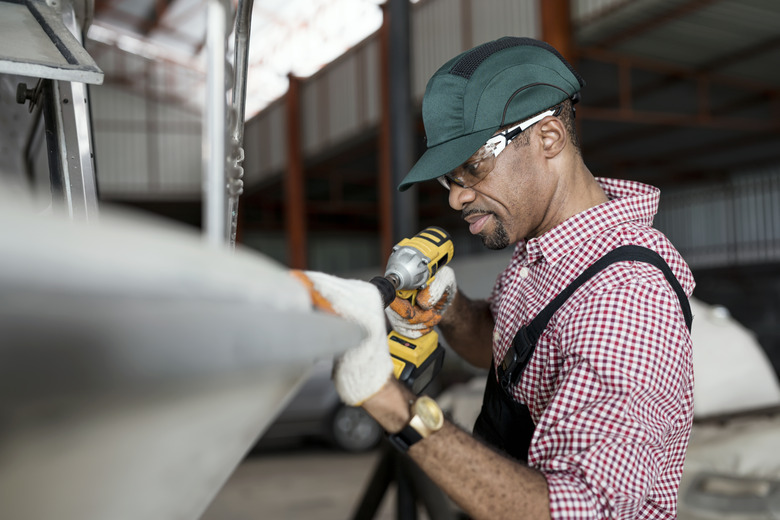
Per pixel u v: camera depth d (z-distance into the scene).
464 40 9.75
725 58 9.97
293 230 14.91
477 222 0.96
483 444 0.72
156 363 0.34
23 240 0.29
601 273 0.86
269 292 0.42
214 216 0.50
